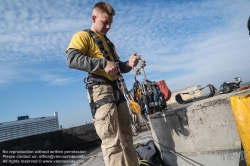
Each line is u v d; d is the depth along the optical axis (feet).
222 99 6.79
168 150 9.55
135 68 8.06
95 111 5.92
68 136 22.16
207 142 7.34
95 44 6.33
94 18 6.57
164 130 9.62
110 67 5.45
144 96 9.57
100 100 5.82
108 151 5.66
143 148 11.00
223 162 6.90
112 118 5.76
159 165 10.24
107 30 6.71
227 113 6.69
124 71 7.44
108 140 5.71
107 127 5.63
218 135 6.99
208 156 7.34
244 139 5.56
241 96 5.78
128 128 6.86
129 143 6.78
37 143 17.69
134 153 6.80
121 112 6.64
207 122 7.23
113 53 7.03
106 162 5.73
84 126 25.12
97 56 6.22
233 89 9.81
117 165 5.58
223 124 6.82
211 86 11.05
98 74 6.09
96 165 13.34
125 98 6.47
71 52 5.74
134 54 6.21
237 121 5.71
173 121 8.68
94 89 5.97
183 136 8.28
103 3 6.39
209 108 7.13
